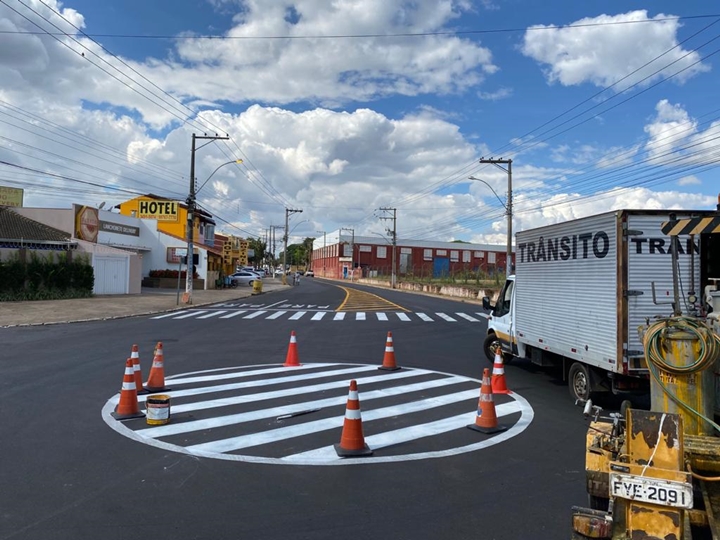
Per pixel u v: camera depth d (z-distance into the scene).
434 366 12.37
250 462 5.98
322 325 20.83
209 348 14.31
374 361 12.80
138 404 8.45
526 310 10.96
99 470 5.63
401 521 4.62
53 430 6.97
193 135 30.59
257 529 4.41
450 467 5.97
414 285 61.22
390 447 6.62
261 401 8.76
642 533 3.45
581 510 3.67
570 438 7.16
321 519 4.62
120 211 50.25
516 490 5.35
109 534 4.26
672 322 4.24
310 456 6.22
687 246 7.75
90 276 31.09
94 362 11.82
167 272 45.69
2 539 4.14
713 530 3.55
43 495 4.98
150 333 17.22
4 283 26.81
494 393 9.86
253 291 44.81
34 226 35.19
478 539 4.33
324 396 9.16
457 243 107.12
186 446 6.47
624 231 7.71
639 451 3.62
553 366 10.78
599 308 8.23
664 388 4.16
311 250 157.25
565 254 9.32
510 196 36.44
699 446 3.86
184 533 4.31
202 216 53.69
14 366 11.25
